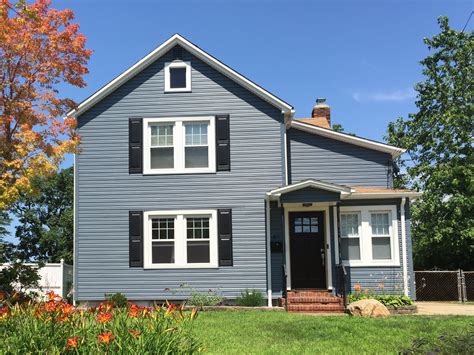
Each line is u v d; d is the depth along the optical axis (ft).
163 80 56.75
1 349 20.88
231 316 44.09
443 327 36.86
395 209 55.01
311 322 39.86
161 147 56.08
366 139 59.62
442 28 87.35
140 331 21.50
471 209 74.95
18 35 40.42
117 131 56.29
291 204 53.42
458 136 81.82
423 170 81.92
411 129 89.51
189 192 55.16
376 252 54.95
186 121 56.13
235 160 55.31
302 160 60.85
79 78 43.55
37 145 40.47
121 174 55.77
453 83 86.07
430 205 77.56
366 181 60.13
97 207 55.47
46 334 21.61
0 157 40.73
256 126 55.62
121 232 55.11
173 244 54.85
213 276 53.98
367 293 52.75
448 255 77.15
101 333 21.15
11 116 41.04
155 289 54.19
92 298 54.34
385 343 31.45
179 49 57.06
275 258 54.29
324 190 51.70
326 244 54.49
